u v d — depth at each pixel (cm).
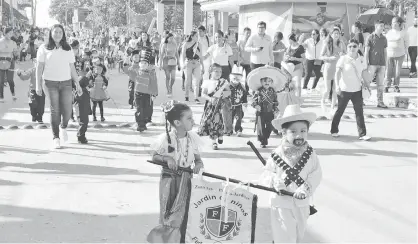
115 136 1169
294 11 2475
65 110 1049
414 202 729
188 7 3956
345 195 758
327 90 1522
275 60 1666
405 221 657
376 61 1600
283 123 490
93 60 1345
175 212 518
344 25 2508
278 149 496
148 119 1309
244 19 2689
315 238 603
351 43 1138
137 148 1050
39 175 842
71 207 692
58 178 827
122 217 659
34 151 1012
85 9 10506
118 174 852
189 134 535
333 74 1507
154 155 527
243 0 2617
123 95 1942
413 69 2423
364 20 2458
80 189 770
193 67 1736
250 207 493
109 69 3247
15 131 1212
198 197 494
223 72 1627
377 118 1443
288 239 481
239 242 493
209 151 1030
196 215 492
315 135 1205
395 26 1842
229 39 1889
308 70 1941
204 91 1047
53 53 1013
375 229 632
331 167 918
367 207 708
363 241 596
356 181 830
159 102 1742
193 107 1645
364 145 1102
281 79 1055
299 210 484
